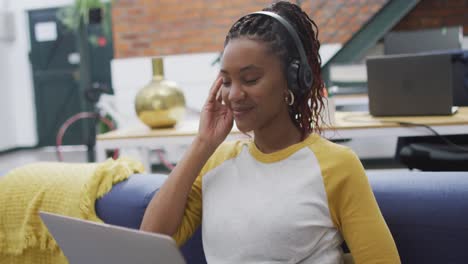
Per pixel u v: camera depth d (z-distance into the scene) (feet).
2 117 22.34
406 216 3.49
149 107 7.93
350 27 17.25
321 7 17.16
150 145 7.66
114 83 18.22
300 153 3.20
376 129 6.95
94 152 17.66
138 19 18.06
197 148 3.40
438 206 3.42
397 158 9.52
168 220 3.33
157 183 4.09
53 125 22.25
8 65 22.54
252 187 3.22
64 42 21.52
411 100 7.41
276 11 3.29
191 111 17.67
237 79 3.09
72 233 2.79
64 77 21.75
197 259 3.95
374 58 7.50
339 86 15.26
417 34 13.99
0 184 4.41
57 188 4.20
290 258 3.08
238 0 17.80
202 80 18.12
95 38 20.59
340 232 3.21
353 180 3.05
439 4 17.10
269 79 3.06
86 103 19.75
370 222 2.98
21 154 21.94
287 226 3.03
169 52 18.16
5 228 4.32
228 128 3.43
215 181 3.40
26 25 21.80
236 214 3.18
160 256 2.45
